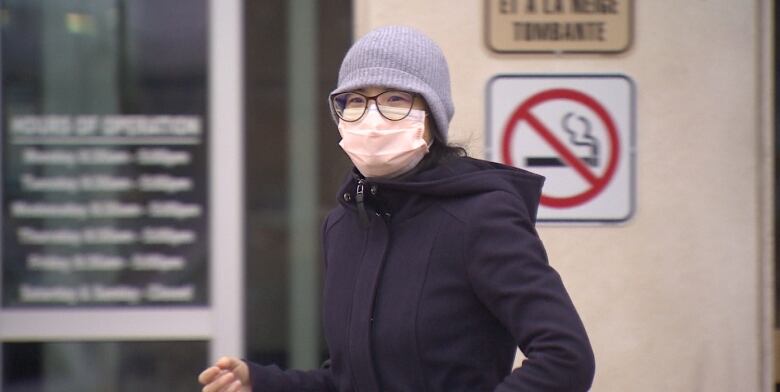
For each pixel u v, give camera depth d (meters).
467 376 8.02
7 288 17.00
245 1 16.64
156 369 16.95
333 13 16.64
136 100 16.81
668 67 14.93
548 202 15.02
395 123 8.30
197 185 16.83
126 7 16.77
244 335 16.95
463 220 7.95
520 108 14.93
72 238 16.94
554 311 7.54
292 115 16.73
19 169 16.94
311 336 16.98
